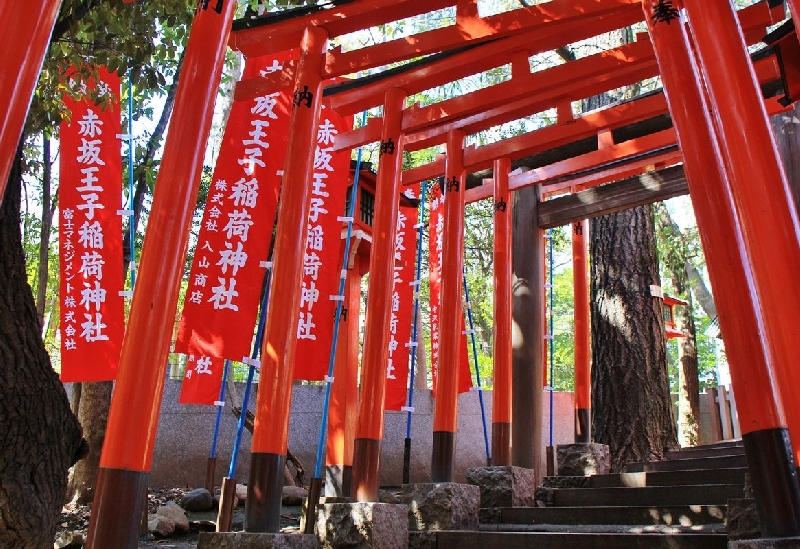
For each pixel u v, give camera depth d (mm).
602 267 9852
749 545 3428
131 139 7523
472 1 6109
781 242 3393
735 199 3615
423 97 14359
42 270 8055
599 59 6258
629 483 7352
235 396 10758
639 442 9016
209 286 6367
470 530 6301
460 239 7102
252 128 6750
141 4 6570
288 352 5145
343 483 9070
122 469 3824
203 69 4457
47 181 8297
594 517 6258
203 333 6246
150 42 6809
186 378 7844
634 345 9375
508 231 7711
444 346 6742
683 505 5938
